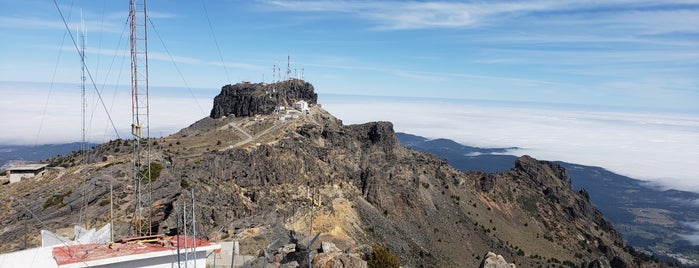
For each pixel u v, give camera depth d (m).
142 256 47.28
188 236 58.84
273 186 165.75
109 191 100.88
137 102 76.19
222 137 193.88
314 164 189.25
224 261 64.81
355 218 174.38
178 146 172.75
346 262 65.12
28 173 149.00
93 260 45.66
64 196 101.75
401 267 80.75
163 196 105.44
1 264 47.62
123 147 160.38
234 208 131.25
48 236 60.81
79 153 168.12
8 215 99.81
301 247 72.12
